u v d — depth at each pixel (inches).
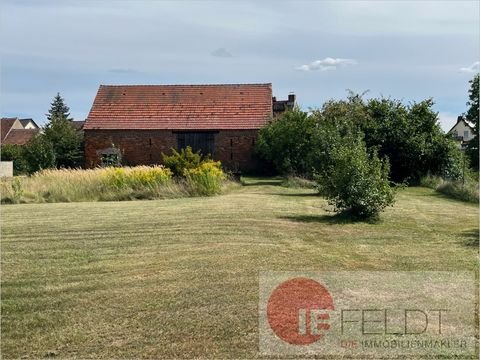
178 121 1710.1
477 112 1395.2
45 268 331.9
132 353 213.3
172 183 846.5
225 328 234.1
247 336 226.2
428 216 555.5
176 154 943.7
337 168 533.0
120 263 342.3
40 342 224.7
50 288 291.0
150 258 354.9
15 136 3009.4
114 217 540.1
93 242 408.5
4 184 792.9
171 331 232.4
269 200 711.1
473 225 493.7
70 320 246.2
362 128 1109.1
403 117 1119.0
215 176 852.6
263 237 424.8
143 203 697.6
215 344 219.3
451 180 965.8
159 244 398.9
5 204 727.1
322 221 509.0
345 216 529.3
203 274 312.5
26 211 608.4
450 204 692.1
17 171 1565.0
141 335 229.1
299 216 541.0
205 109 1739.7
